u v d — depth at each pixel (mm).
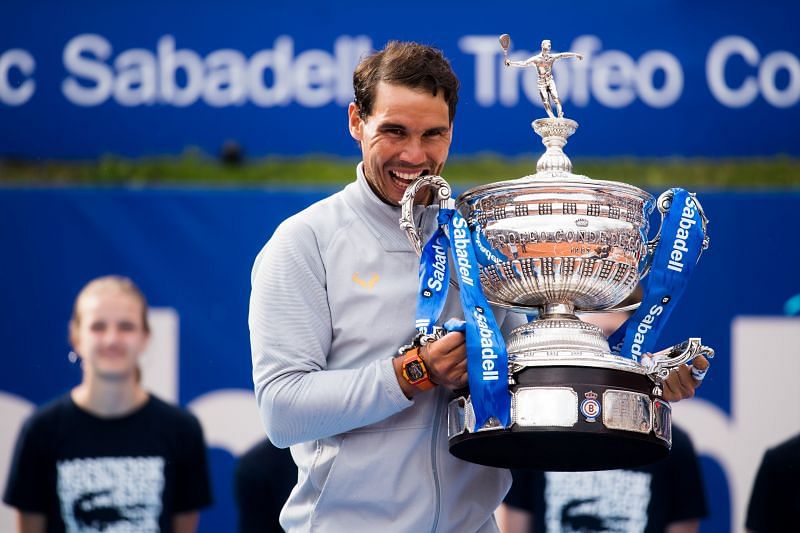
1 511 20078
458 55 21344
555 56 11516
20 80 21406
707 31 21453
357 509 11008
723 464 20234
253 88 21391
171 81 21406
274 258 11055
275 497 20125
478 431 10352
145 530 20094
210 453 20344
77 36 21500
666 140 21344
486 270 11031
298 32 21438
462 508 11227
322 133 21312
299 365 10750
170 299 20797
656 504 19656
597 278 10859
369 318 10945
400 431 10961
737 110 21375
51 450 20219
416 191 10812
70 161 21266
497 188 10844
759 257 20922
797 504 20156
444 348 10328
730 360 20625
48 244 20906
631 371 10453
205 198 21078
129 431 20297
